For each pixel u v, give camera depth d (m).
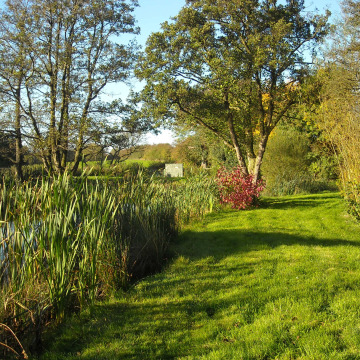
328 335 3.64
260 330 3.85
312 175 21.30
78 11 17.34
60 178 5.20
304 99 14.34
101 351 3.66
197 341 3.78
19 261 4.29
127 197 6.93
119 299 4.97
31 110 17.39
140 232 6.64
